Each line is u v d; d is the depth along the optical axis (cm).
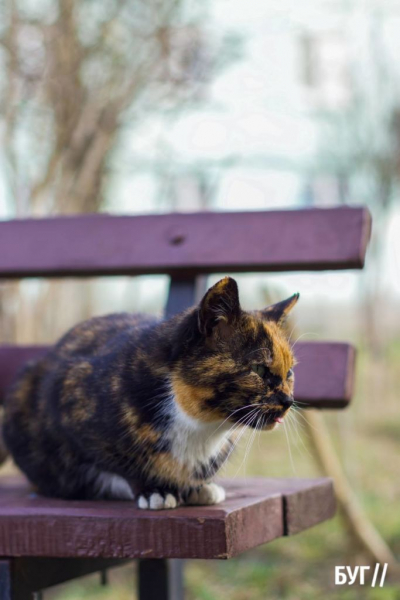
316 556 594
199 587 545
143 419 265
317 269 375
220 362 262
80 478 294
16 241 406
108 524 240
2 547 249
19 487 339
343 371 345
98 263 394
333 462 513
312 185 1285
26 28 652
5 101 628
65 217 405
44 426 297
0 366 390
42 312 598
